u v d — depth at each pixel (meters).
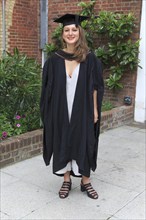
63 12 7.09
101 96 2.95
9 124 4.30
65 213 2.84
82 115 2.88
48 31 7.49
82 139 2.90
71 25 2.81
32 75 4.47
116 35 6.00
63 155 2.93
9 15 6.95
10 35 7.06
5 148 3.83
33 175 3.67
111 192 3.28
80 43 2.85
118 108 6.16
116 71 6.25
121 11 6.20
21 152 4.07
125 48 5.99
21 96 4.42
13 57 4.46
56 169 3.00
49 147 3.03
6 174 3.66
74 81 2.85
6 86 4.32
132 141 5.15
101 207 2.96
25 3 7.25
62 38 2.98
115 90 6.52
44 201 3.05
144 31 5.95
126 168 3.98
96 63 2.91
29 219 2.73
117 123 5.98
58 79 2.85
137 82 6.21
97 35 6.55
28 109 4.66
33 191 3.26
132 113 6.38
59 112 2.90
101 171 3.85
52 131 2.98
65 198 3.12
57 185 3.42
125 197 3.18
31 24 7.50
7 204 2.98
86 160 2.98
